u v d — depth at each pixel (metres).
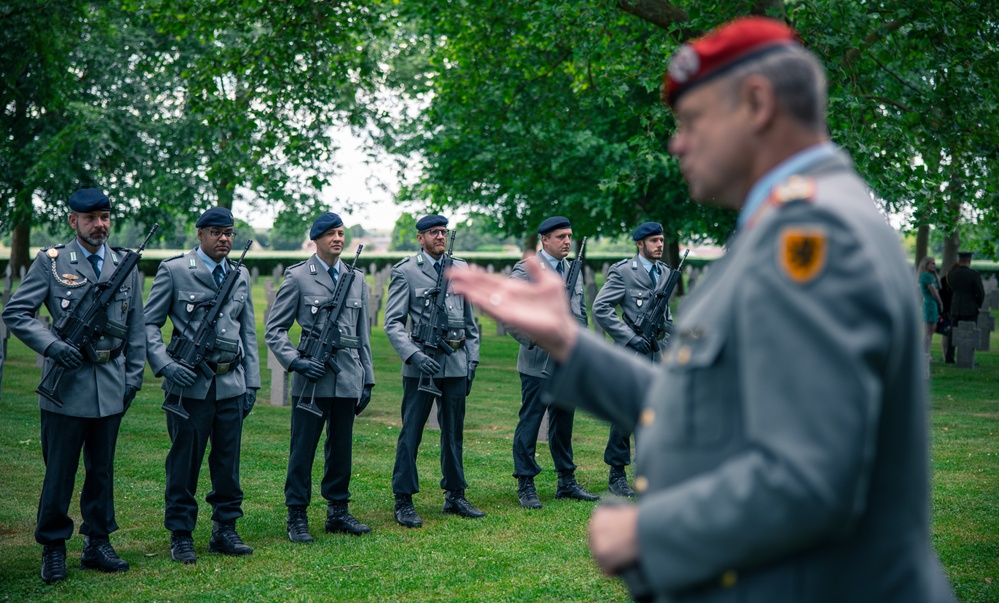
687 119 1.69
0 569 5.77
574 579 5.61
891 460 1.50
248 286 6.46
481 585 5.50
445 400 7.23
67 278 5.70
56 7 20.28
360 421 11.27
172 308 6.18
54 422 5.59
